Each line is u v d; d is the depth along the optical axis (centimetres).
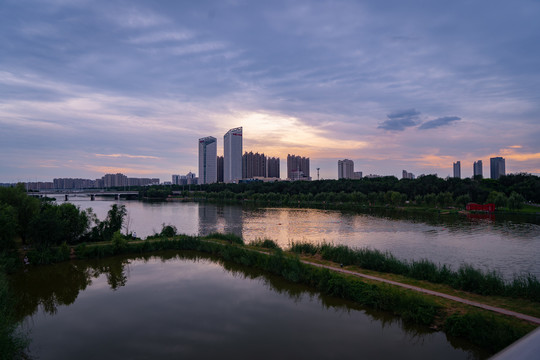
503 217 10506
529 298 2666
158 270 4438
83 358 2314
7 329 2183
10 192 5356
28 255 4753
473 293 2859
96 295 3544
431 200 13438
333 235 7069
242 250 4697
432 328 2489
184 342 2494
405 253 5250
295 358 2247
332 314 2939
